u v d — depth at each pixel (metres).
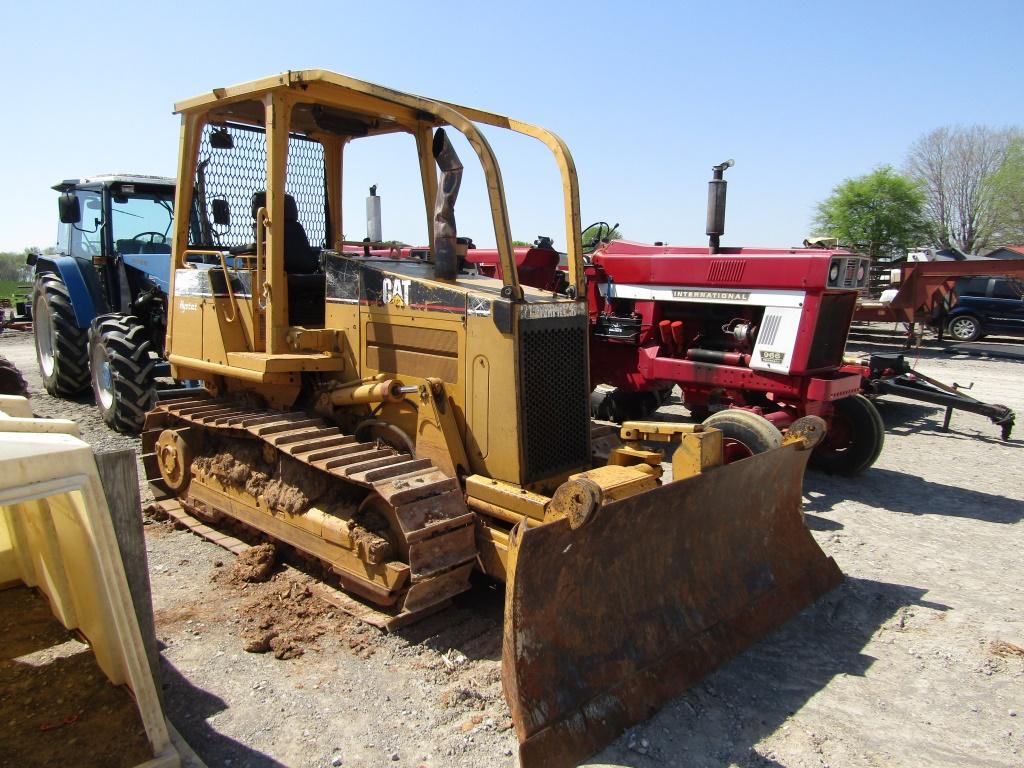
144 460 5.22
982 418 9.27
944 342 16.78
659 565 3.30
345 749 2.75
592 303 7.45
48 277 8.70
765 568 3.86
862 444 6.42
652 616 3.20
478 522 3.67
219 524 4.84
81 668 3.00
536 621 2.77
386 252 5.99
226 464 4.46
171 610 3.79
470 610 3.84
